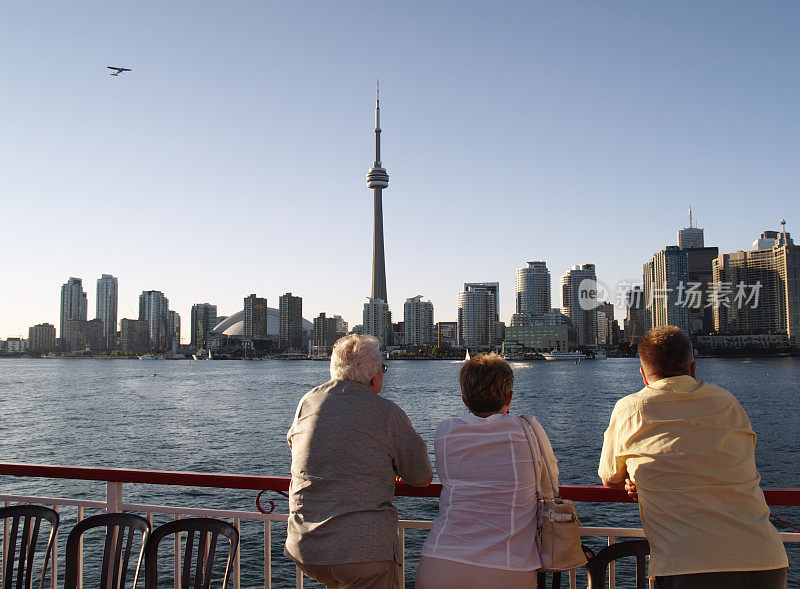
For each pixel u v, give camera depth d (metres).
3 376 167.88
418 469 3.69
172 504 21.94
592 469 31.81
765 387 102.94
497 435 3.44
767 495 3.74
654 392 3.37
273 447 39.94
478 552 3.30
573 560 3.34
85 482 25.91
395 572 3.47
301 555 3.43
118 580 4.13
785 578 3.08
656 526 3.17
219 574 14.45
